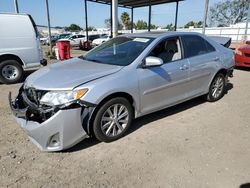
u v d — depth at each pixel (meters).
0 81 7.58
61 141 3.29
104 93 3.45
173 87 4.48
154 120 4.62
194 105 5.45
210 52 5.27
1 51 7.43
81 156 3.42
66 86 3.29
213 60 5.23
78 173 3.06
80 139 3.45
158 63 3.81
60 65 4.29
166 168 3.16
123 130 3.90
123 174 3.04
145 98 4.05
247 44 10.45
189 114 4.93
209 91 5.46
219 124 4.46
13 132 4.13
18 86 7.42
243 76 8.67
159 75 4.15
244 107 5.33
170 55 4.48
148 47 4.15
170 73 4.33
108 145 3.71
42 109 3.23
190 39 4.91
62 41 13.45
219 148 3.63
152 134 4.06
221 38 8.47
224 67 5.54
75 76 3.57
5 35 7.42
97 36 33.06
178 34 4.73
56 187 2.82
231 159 3.35
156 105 4.30
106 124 3.68
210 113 4.99
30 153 3.49
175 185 2.85
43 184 2.86
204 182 2.90
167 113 4.97
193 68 4.77
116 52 4.40
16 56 7.70
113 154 3.47
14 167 3.17
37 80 3.59
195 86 5.00
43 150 3.35
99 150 3.58
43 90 3.32
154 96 4.19
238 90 6.73
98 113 3.52
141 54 4.04
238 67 10.27
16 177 2.98
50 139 3.29
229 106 5.40
